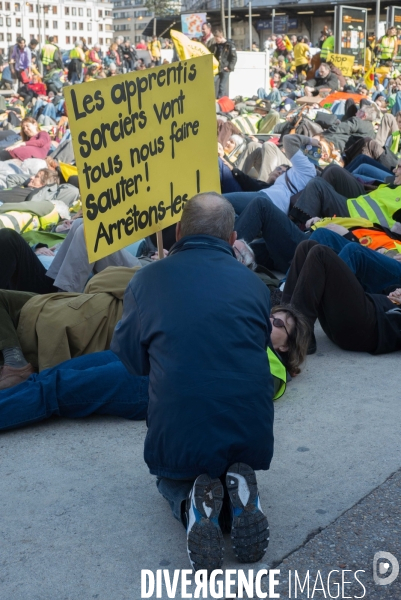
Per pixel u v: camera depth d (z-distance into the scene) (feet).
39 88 72.59
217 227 9.21
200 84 12.18
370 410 12.29
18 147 35.81
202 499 8.10
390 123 38.09
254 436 8.37
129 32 481.05
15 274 16.79
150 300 8.70
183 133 12.06
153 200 11.74
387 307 14.96
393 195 20.76
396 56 96.17
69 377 11.98
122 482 10.30
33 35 347.77
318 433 11.53
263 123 45.91
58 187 25.64
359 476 10.25
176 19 126.31
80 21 369.50
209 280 8.71
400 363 14.43
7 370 12.51
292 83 86.74
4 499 9.91
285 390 13.21
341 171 23.27
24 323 13.23
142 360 8.93
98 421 12.24
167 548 8.80
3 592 8.06
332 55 80.84
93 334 13.30
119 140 11.01
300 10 132.16
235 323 8.55
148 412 8.71
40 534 9.11
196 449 8.18
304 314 14.03
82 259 16.43
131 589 8.07
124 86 10.98
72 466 10.75
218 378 8.30
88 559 8.61
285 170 24.77
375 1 122.31
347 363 14.44
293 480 10.19
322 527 9.11
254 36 142.72
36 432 11.87
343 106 52.19
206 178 12.59
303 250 14.88
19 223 22.04
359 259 16.10
